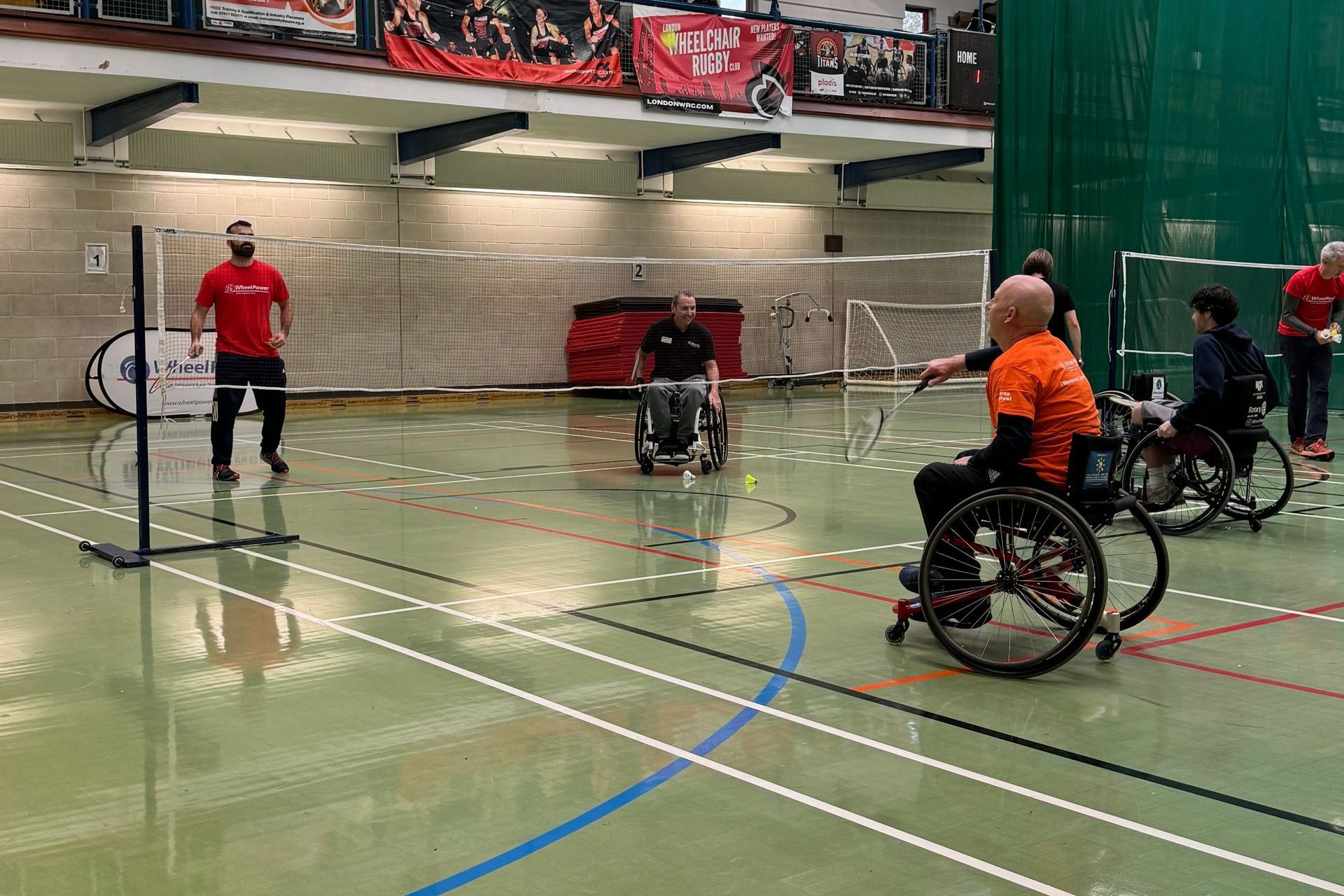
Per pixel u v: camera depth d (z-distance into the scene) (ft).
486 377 59.21
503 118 49.67
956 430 44.24
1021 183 47.57
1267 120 49.49
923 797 10.35
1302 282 32.48
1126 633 15.99
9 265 47.67
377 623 16.28
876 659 14.66
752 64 53.26
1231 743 11.77
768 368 67.46
